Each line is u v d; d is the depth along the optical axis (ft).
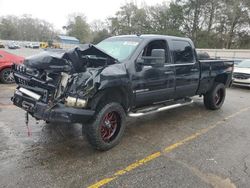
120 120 13.33
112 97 13.05
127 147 13.39
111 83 12.00
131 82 13.33
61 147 12.99
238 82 35.47
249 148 13.94
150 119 18.53
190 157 12.57
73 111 11.00
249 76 34.53
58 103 11.28
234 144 14.44
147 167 11.40
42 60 11.34
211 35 147.23
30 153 12.19
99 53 12.13
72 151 12.60
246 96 30.07
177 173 11.00
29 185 9.66
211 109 21.85
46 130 15.17
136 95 13.98
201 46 143.54
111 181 10.17
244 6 137.80
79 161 11.64
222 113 21.11
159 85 15.29
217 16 144.05
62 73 11.23
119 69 12.73
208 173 11.11
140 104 14.82
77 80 11.19
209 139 15.07
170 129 16.56
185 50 17.69
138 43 14.70
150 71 14.47
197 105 23.45
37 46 217.36
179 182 10.32
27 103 12.35
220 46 147.33
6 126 15.61
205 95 21.40
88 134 12.12
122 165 11.47
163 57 14.10
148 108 15.55
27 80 12.35
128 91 13.32
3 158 11.57
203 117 19.65
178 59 16.96
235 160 12.42
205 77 19.39
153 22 182.19
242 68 36.55
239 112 21.67
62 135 14.52
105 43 16.43
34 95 12.06
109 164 11.50
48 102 11.45
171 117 19.27
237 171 11.35
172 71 16.10
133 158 12.19
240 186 10.21
